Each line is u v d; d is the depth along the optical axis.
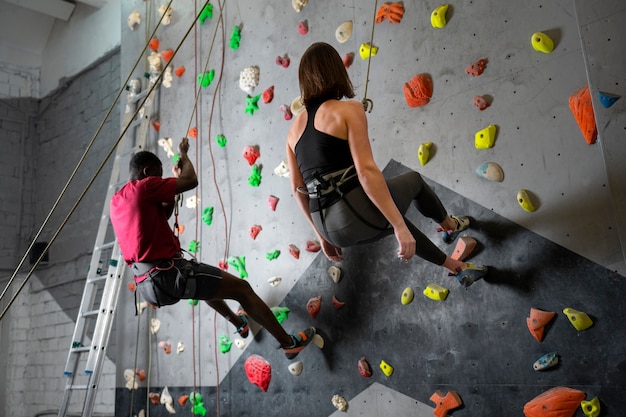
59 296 5.27
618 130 1.87
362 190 1.88
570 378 1.91
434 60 2.42
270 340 2.88
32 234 5.75
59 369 5.10
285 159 2.97
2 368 5.37
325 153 1.89
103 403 4.48
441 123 2.37
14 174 5.82
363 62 2.68
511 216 2.12
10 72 5.98
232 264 3.12
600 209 1.91
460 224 2.19
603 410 1.83
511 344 2.06
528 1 2.16
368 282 2.53
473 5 2.32
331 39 2.84
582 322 1.88
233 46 3.35
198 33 3.63
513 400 2.03
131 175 2.68
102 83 5.31
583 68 1.99
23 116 5.98
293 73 3.00
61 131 5.71
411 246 1.80
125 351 3.65
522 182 2.11
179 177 2.53
